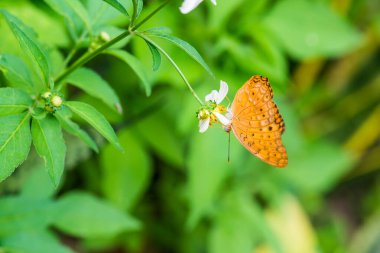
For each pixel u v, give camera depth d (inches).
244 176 29.9
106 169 24.8
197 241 30.6
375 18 34.5
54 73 19.6
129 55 19.3
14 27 17.4
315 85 36.4
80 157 23.8
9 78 18.4
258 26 26.0
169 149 25.7
